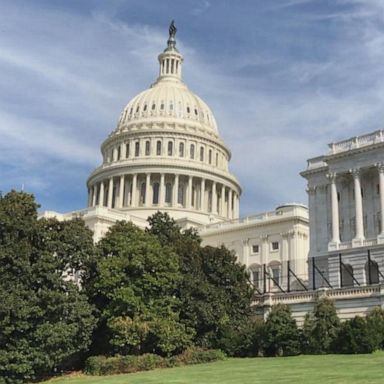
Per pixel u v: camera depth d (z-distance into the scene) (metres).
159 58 170.62
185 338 53.41
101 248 57.34
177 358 51.00
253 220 113.06
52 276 50.34
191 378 37.59
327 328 50.50
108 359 49.72
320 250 83.38
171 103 155.12
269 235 107.88
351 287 54.00
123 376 44.19
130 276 54.78
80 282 57.06
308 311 56.00
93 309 53.03
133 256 54.56
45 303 49.19
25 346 47.62
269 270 105.44
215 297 57.31
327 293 55.47
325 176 85.38
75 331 49.59
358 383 28.73
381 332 47.19
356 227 77.25
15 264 49.44
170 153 147.88
